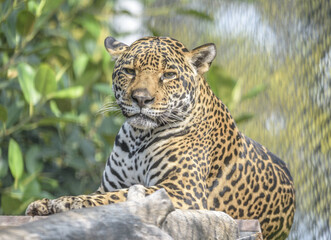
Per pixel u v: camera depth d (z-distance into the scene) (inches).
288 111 497.7
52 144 489.4
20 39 471.5
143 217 185.3
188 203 277.3
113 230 177.6
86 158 494.0
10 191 441.7
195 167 290.8
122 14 559.8
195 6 574.2
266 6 534.3
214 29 560.4
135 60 286.0
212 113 307.0
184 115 293.7
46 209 231.1
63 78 466.0
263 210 315.9
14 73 480.4
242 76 531.2
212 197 299.4
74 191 498.3
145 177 297.9
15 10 477.4
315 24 506.3
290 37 516.7
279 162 332.8
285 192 325.1
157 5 606.9
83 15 547.2
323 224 464.1
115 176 308.5
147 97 277.3
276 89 506.9
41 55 501.7
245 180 309.1
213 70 438.6
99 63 493.7
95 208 182.4
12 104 467.5
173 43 300.2
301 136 487.5
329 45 498.6
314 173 475.2
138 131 300.2
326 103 487.5
